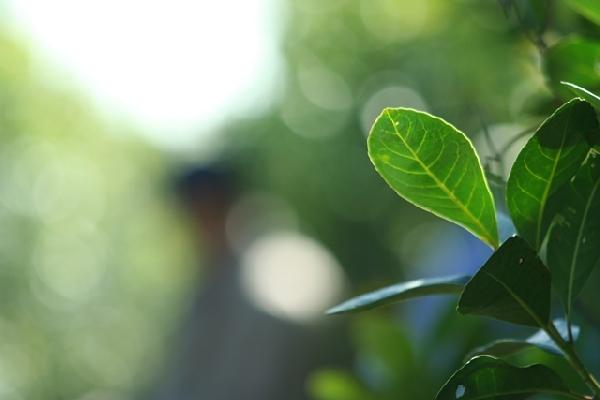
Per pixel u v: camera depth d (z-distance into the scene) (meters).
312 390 2.63
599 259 1.29
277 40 15.78
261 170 14.92
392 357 2.63
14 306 25.56
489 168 1.64
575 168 1.24
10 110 26.62
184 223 5.39
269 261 5.18
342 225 13.49
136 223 28.36
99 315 27.44
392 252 12.55
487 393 1.23
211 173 5.31
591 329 1.88
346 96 14.03
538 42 1.73
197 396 5.01
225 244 5.23
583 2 1.50
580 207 1.27
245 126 15.70
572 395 1.24
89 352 26.80
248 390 4.91
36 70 27.30
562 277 1.28
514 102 2.37
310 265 5.23
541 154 1.22
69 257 26.81
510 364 1.23
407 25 9.67
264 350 4.93
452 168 1.24
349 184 13.74
